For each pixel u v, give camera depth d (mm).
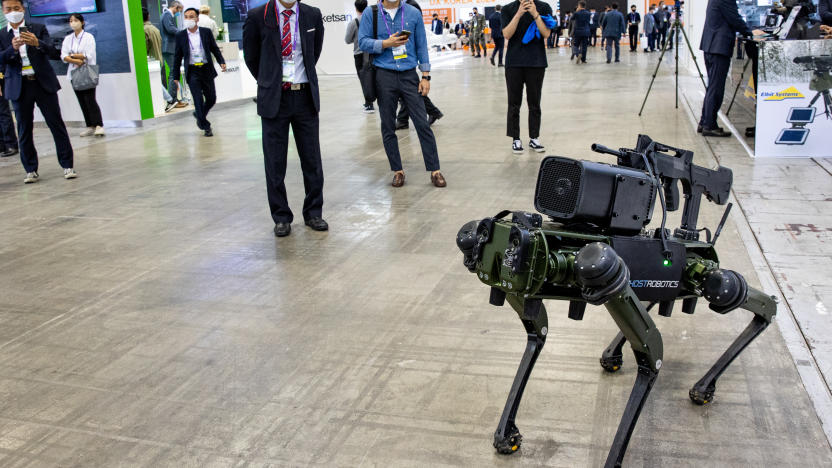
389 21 6113
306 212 5332
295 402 2865
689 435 2525
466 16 36531
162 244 5082
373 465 2428
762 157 6828
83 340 3535
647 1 35844
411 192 6207
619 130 8578
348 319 3658
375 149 8352
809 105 6656
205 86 9969
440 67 22562
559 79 15656
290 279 4270
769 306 2580
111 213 6008
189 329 3621
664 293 2389
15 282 4402
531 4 7027
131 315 3826
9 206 6410
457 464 2412
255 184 6867
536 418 2676
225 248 4926
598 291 1999
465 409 2758
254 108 13484
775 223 4801
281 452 2525
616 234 2316
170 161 8273
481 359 3166
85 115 10461
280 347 3371
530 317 2207
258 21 4891
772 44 6664
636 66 18781
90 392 3016
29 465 2504
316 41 5137
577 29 21062
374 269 4371
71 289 4250
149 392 2998
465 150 7945
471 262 2295
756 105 6789
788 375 2902
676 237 2553
